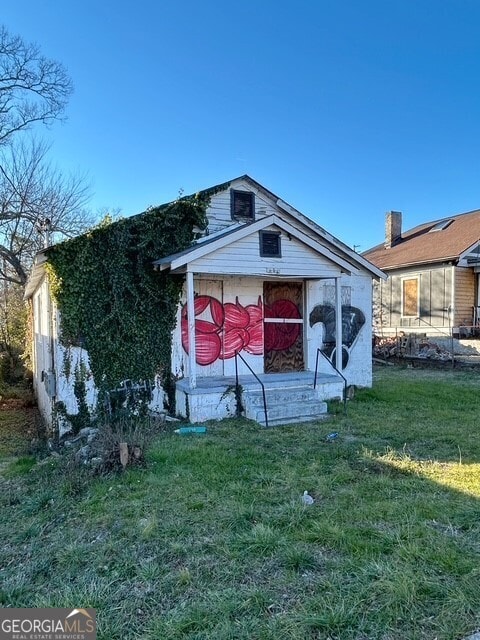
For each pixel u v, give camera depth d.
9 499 4.56
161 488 4.44
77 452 5.71
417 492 4.19
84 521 3.83
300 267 8.54
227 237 7.65
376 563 2.91
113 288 7.68
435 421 7.37
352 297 10.91
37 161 18.91
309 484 4.45
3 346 16.73
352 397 9.47
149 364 8.08
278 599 2.59
